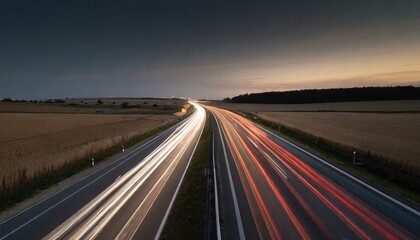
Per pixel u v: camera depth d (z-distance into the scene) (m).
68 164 23.72
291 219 11.00
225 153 25.53
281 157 23.14
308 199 13.19
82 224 12.12
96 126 54.50
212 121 63.94
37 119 68.25
